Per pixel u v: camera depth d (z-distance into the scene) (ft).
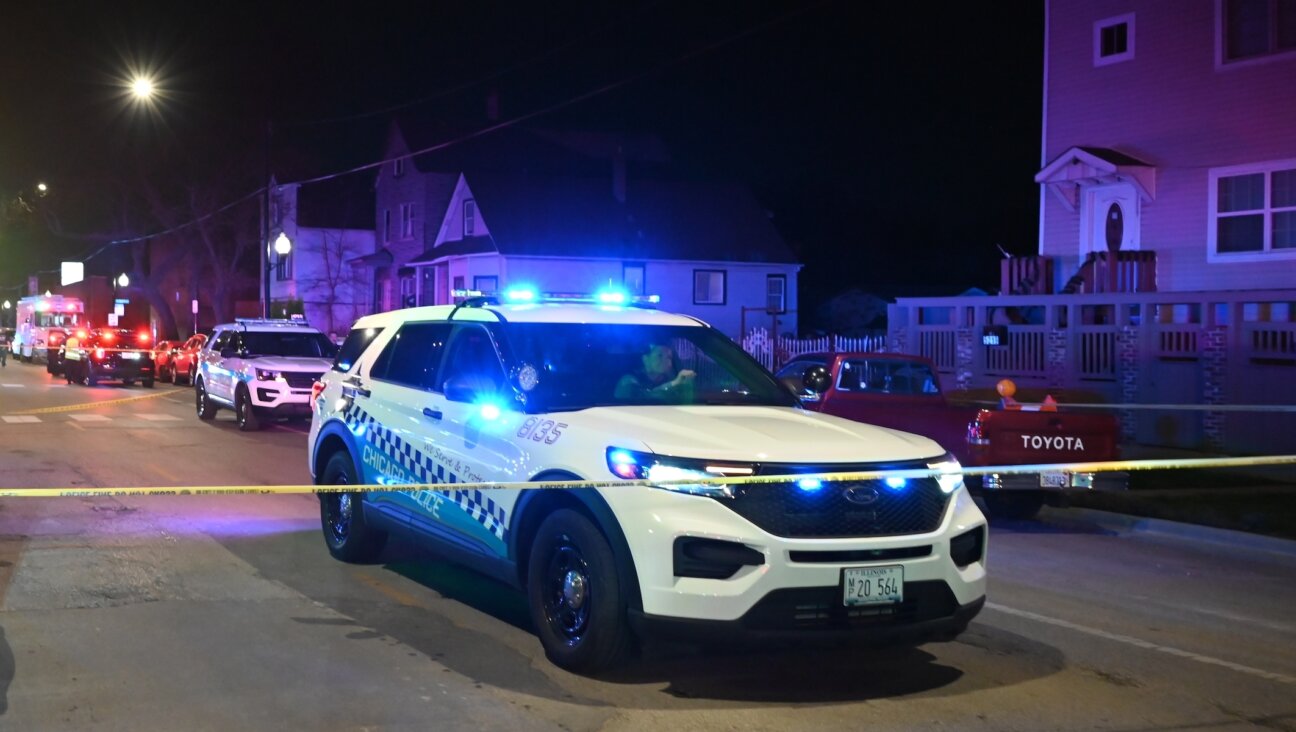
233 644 21.68
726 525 18.04
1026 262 74.64
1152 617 26.14
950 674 20.94
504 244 125.59
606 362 23.70
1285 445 55.21
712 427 20.13
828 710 18.63
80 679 19.44
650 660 21.03
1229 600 28.19
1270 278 64.18
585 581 19.57
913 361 45.73
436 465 24.34
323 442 30.19
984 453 36.58
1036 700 19.57
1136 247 71.00
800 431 20.31
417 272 151.12
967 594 19.34
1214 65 66.59
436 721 17.70
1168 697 20.10
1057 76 75.20
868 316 152.66
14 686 19.02
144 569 28.02
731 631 17.88
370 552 28.68
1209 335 58.23
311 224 171.32
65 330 130.00
